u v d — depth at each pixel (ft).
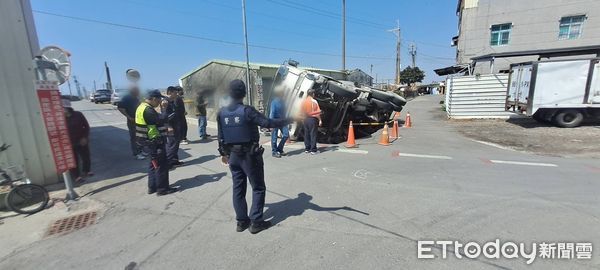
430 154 23.27
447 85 53.72
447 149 25.26
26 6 15.92
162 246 10.08
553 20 63.21
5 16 13.92
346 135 31.30
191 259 9.29
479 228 10.99
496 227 11.05
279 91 25.88
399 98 39.14
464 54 71.61
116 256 9.55
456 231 10.79
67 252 9.86
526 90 37.96
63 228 11.52
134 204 13.78
